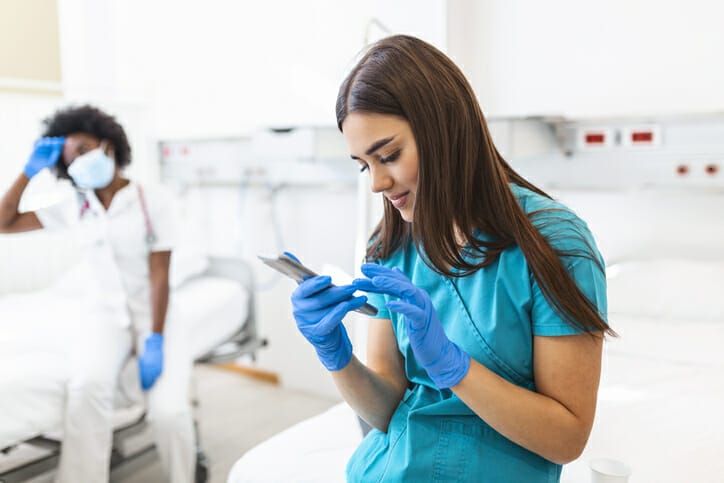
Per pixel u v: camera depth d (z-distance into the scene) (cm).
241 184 309
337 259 281
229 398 293
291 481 115
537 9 214
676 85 196
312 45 275
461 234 85
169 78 326
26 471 179
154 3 323
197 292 255
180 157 322
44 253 271
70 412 176
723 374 158
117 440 201
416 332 75
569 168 216
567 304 75
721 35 187
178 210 331
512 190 87
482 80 228
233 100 306
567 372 77
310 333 86
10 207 195
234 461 227
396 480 88
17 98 255
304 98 282
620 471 87
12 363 177
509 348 83
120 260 202
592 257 78
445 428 88
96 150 190
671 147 196
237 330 264
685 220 203
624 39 202
